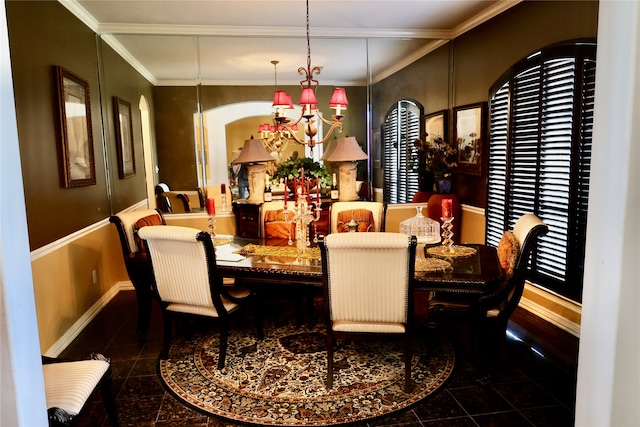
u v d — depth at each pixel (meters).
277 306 3.96
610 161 1.03
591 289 1.11
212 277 2.58
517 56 3.70
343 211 3.80
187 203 4.60
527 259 2.45
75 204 3.51
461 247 3.01
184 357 2.94
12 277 1.08
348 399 2.39
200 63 4.50
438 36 4.78
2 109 1.05
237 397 2.43
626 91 0.98
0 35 1.04
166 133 4.53
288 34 4.57
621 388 1.07
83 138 3.70
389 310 2.33
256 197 4.61
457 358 2.87
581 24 2.99
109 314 3.82
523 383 2.54
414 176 4.97
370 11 4.02
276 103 4.00
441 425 2.15
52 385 1.78
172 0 3.60
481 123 4.27
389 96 4.84
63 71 3.31
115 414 2.09
